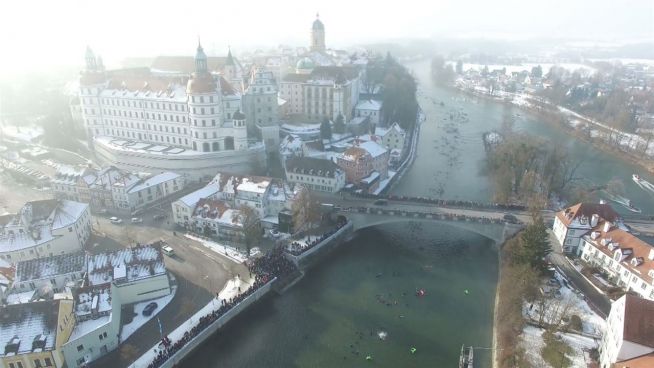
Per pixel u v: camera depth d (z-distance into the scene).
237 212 141.62
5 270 114.44
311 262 133.38
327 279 127.81
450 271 132.12
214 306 111.00
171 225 150.88
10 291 106.75
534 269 115.00
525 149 176.88
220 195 156.88
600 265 122.06
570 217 131.75
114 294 103.12
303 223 141.00
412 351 101.19
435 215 140.25
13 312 89.12
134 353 95.94
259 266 125.56
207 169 186.38
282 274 124.50
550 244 127.50
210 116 187.88
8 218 131.75
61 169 173.25
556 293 113.00
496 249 141.50
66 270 111.56
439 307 116.25
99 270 110.56
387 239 149.75
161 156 186.75
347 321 110.94
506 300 111.75
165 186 172.25
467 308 115.94
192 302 112.38
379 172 190.25
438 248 144.88
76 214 137.88
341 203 155.38
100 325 94.75
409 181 196.62
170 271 124.56
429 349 101.94
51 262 112.31
